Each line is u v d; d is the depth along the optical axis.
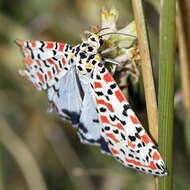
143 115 0.15
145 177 0.18
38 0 0.21
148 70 0.13
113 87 0.13
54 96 0.15
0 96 0.21
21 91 0.21
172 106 0.13
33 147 0.21
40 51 0.14
